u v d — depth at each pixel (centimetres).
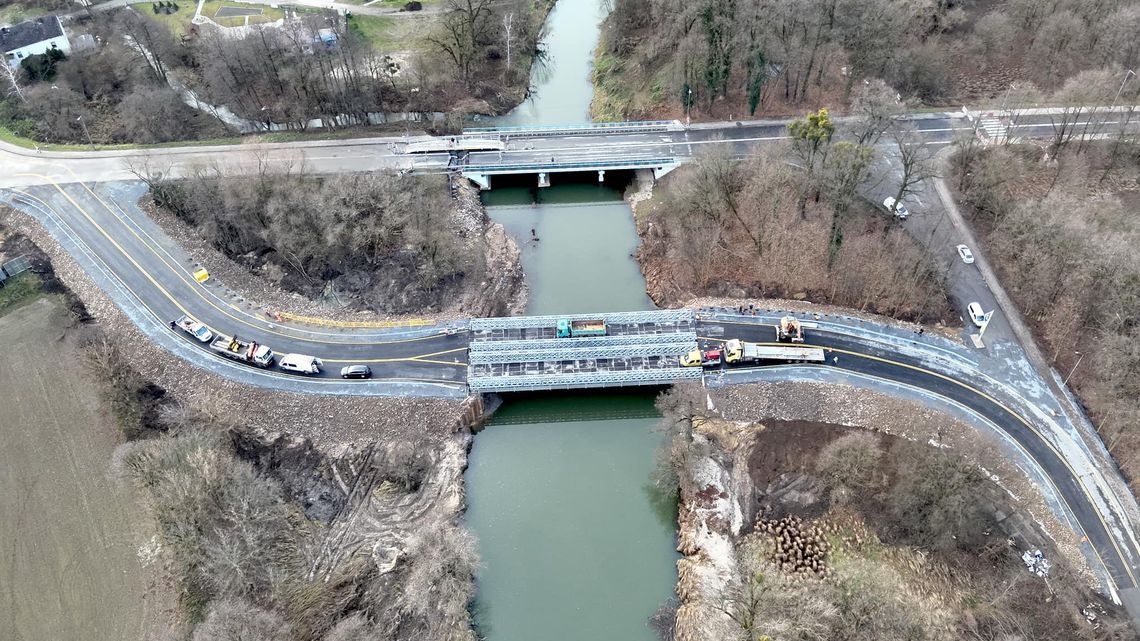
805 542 10388
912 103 16550
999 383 11850
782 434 11475
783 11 16450
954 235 14138
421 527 10862
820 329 12781
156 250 14262
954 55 18600
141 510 10438
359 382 12269
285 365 12338
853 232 14188
